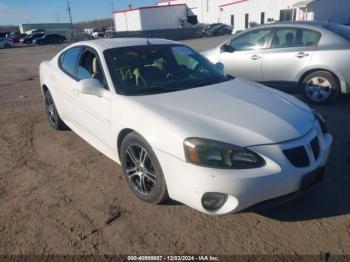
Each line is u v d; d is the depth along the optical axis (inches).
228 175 98.3
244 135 105.2
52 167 160.9
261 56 256.4
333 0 1338.6
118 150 135.2
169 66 153.8
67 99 172.9
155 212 121.5
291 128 110.4
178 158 104.3
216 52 284.2
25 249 105.9
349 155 159.8
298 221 114.2
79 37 2007.9
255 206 104.3
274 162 101.5
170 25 2003.0
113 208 125.3
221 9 1791.3
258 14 1566.2
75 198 133.2
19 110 267.0
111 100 133.3
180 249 103.6
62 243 108.0
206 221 115.9
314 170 108.3
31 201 132.3
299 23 248.5
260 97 131.8
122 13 2036.2
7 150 183.6
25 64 692.7
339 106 238.5
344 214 116.8
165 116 113.9
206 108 119.4
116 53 150.2
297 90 250.8
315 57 235.0
